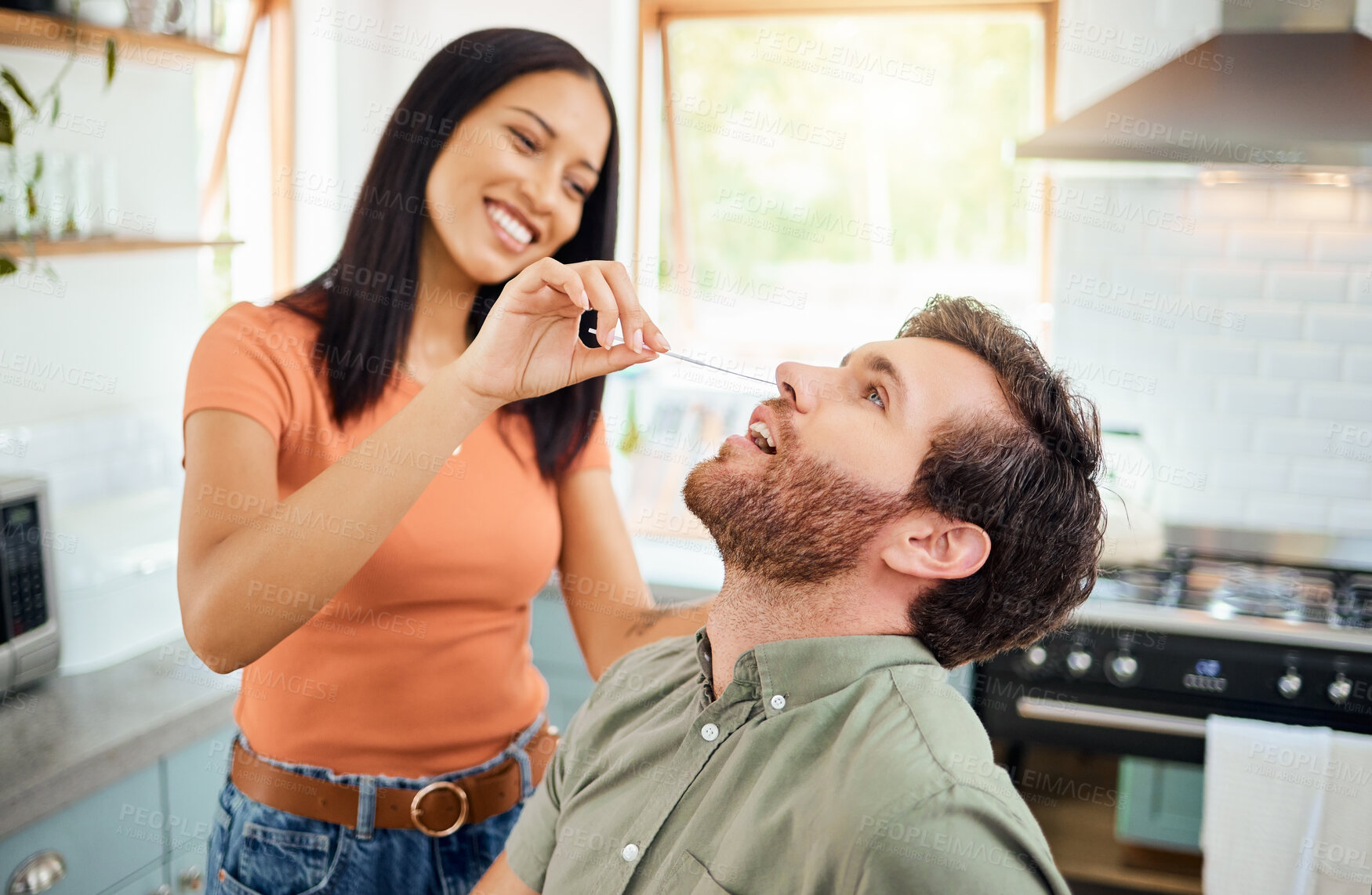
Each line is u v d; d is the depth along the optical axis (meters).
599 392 1.58
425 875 1.41
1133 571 2.54
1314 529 2.82
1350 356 2.76
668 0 3.30
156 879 1.86
